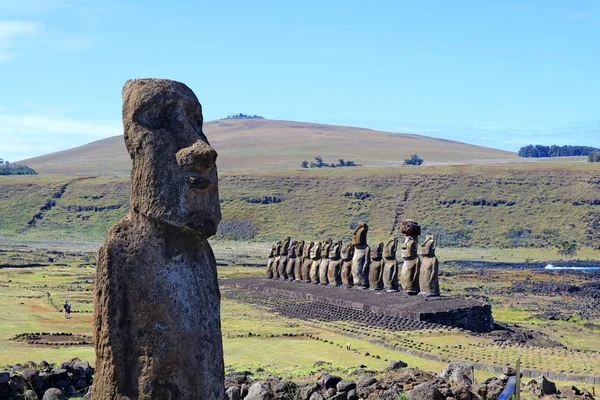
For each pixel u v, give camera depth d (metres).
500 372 32.44
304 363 35.88
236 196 166.75
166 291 13.47
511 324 54.53
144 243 13.60
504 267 113.31
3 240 147.88
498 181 162.12
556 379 30.88
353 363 35.78
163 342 13.28
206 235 13.89
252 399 21.42
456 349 39.38
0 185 184.25
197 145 13.75
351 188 165.75
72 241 149.38
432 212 151.62
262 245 141.75
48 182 185.88
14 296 64.50
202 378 13.46
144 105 13.90
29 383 23.03
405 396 20.50
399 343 41.88
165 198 13.57
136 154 13.83
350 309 55.47
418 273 56.44
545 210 148.75
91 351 38.00
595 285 85.56
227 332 47.84
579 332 51.00
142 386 13.16
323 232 148.00
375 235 144.00
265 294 70.19
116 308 13.31
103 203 171.38
